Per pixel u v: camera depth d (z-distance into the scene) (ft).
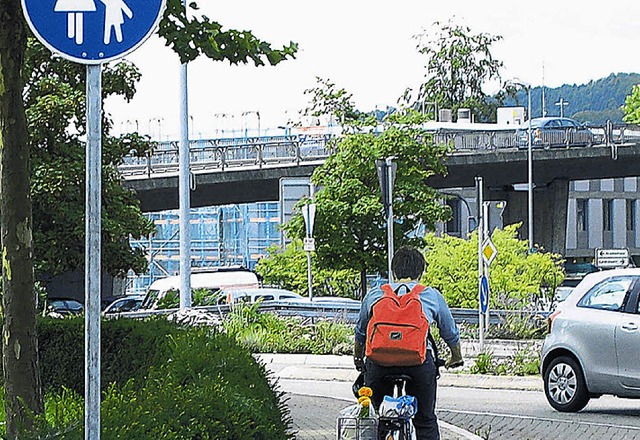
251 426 35.47
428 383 45.11
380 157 186.60
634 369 75.51
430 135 190.80
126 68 142.31
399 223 190.08
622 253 163.84
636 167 337.93
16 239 46.78
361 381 48.65
